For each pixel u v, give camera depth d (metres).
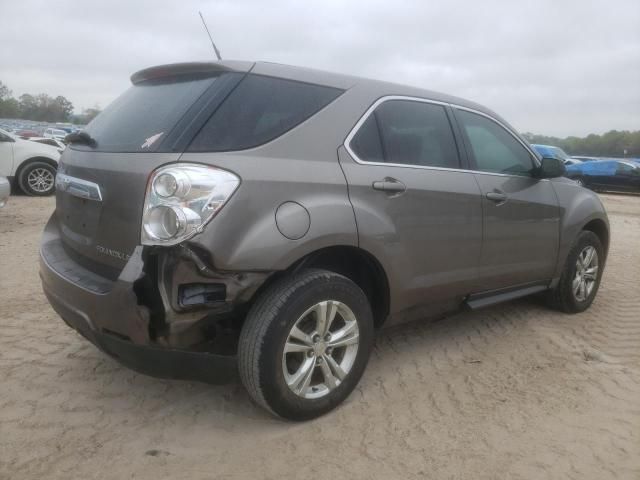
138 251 2.56
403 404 3.22
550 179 4.50
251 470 2.59
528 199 4.11
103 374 3.51
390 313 3.35
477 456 2.72
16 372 3.50
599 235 5.11
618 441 2.86
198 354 2.68
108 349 2.75
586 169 22.33
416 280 3.39
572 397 3.34
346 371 3.07
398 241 3.21
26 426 2.91
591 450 2.78
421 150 3.49
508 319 4.71
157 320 2.58
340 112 3.12
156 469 2.58
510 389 3.44
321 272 2.92
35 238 7.55
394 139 3.34
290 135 2.88
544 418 3.08
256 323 2.73
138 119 2.97
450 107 3.80
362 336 3.11
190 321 2.60
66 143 3.42
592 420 3.07
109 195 2.74
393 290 3.27
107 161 2.83
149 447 2.76
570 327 4.55
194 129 2.66
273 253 2.65
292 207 2.75
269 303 2.74
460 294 3.77
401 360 3.84
